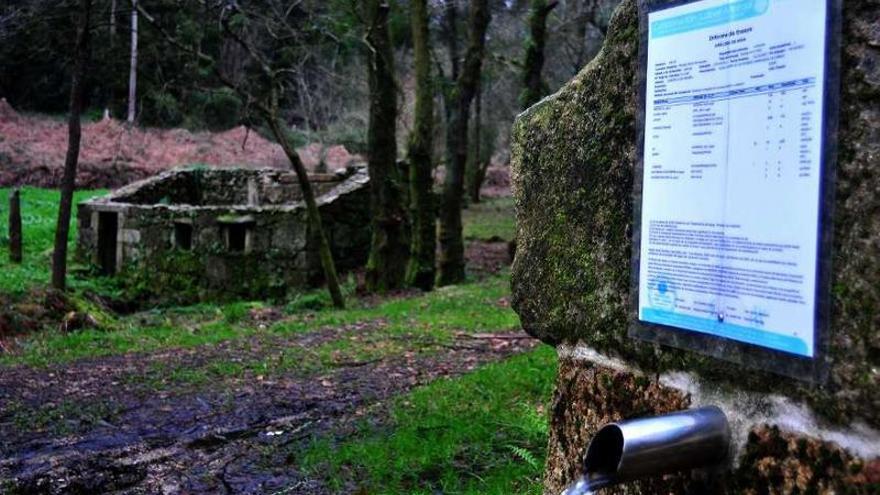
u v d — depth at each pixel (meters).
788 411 1.50
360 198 16.28
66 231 12.13
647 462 1.53
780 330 1.50
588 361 2.08
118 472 4.84
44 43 17.44
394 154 14.58
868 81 1.36
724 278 1.62
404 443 4.86
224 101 32.75
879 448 1.35
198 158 29.62
